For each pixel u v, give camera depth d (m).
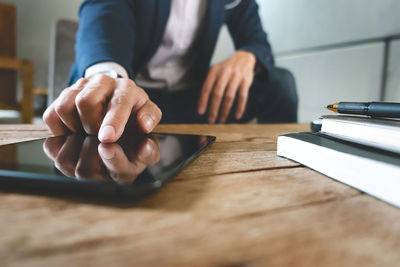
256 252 0.11
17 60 2.52
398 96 1.64
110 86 0.38
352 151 0.20
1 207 0.15
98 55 0.58
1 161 0.20
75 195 0.16
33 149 0.26
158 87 1.21
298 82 2.38
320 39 2.14
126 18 0.82
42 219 0.14
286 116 1.37
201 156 0.30
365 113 0.26
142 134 0.40
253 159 0.29
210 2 1.08
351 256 0.11
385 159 0.17
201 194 0.18
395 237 0.12
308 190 0.19
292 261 0.10
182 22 1.10
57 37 1.33
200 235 0.12
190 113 1.21
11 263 0.10
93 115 0.34
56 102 0.37
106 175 0.17
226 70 0.99
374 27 1.74
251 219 0.14
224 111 1.03
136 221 0.14
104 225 0.13
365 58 1.82
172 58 1.18
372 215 0.15
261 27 1.42
